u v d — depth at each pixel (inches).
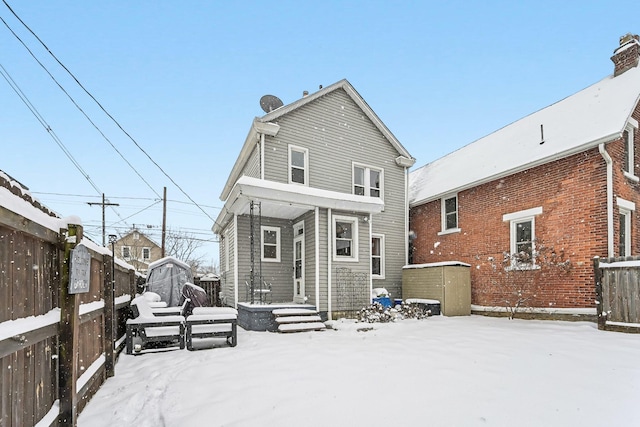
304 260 406.3
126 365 220.7
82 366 151.6
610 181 343.6
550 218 390.3
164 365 210.8
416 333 303.1
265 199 350.3
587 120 400.8
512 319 397.7
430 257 554.6
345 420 125.0
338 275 388.2
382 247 548.1
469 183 479.2
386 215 560.4
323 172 509.4
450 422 122.0
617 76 446.9
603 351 224.2
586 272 353.1
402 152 584.4
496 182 456.1
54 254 124.1
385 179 568.7
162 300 446.3
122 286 283.6
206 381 173.9
